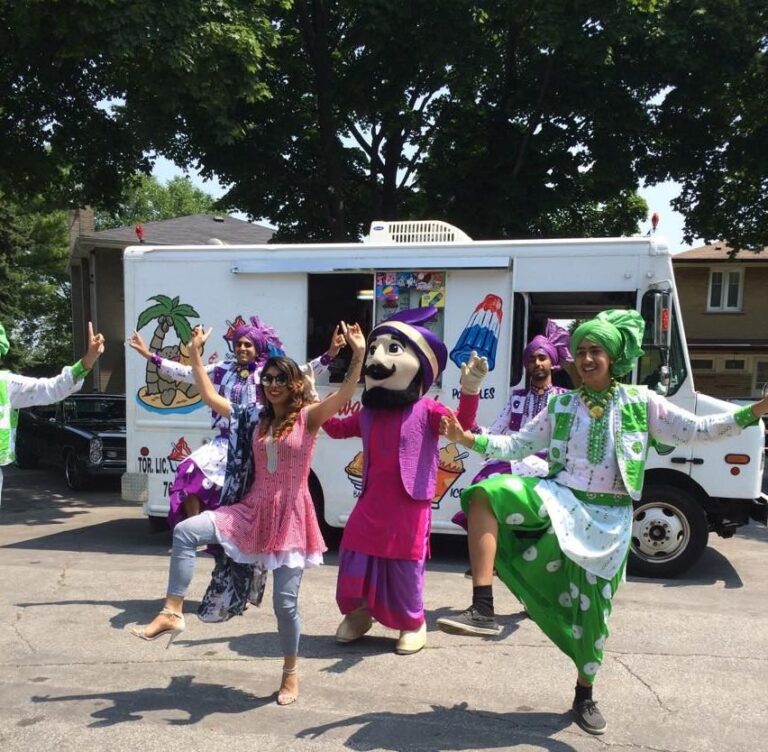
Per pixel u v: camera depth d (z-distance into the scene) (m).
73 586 5.76
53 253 32.03
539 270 6.33
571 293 6.34
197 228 24.36
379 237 6.91
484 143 14.58
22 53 10.72
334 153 13.59
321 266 6.71
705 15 11.66
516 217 13.46
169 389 7.03
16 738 3.35
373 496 4.34
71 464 11.45
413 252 6.55
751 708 3.73
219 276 6.95
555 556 3.41
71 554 7.00
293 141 14.26
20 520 9.03
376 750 3.26
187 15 9.44
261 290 6.89
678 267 26.39
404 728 3.47
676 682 4.04
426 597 5.59
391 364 4.20
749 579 6.32
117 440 11.14
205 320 6.98
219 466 5.27
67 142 12.67
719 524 6.29
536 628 4.90
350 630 4.58
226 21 10.10
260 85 10.35
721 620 5.11
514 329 6.40
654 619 5.11
